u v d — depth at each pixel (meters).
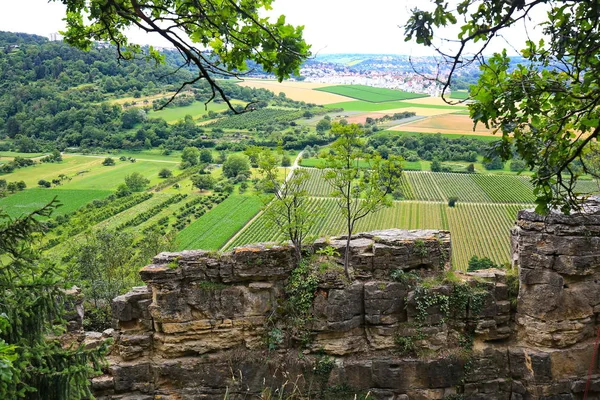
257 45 11.61
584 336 22.41
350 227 23.05
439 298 22.61
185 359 22.72
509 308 23.16
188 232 77.38
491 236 67.50
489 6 9.52
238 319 22.92
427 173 85.81
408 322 22.78
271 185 23.72
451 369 22.59
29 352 12.70
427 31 9.37
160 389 22.61
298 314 23.00
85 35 14.02
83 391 13.79
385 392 22.48
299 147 120.12
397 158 22.78
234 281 23.03
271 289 23.16
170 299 22.48
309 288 22.83
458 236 67.88
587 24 10.00
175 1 12.77
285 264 23.22
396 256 22.98
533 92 10.61
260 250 22.92
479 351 22.78
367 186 24.12
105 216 85.25
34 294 13.78
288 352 22.86
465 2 9.45
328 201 76.81
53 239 60.78
